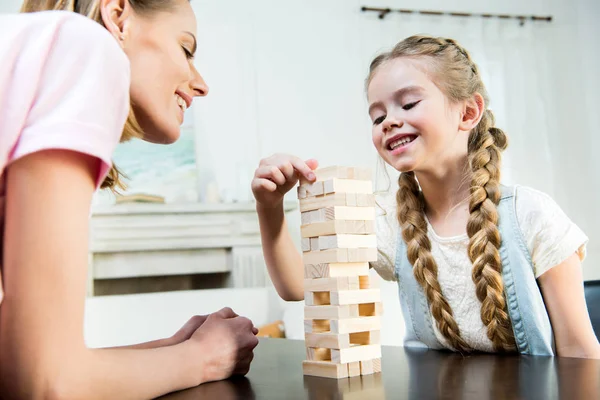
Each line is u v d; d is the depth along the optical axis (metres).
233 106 3.48
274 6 3.60
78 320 0.51
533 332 0.94
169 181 3.34
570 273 0.96
